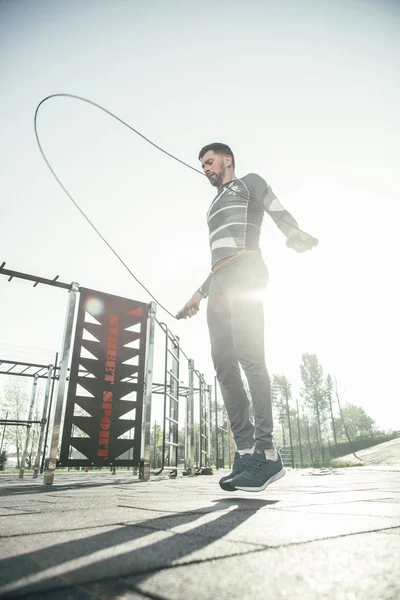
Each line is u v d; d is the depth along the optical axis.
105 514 1.28
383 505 1.55
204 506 1.53
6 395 25.03
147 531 0.94
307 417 40.03
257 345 2.06
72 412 3.95
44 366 7.21
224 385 2.26
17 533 0.91
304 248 2.22
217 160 2.62
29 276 4.05
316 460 30.73
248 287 2.15
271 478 2.00
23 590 0.51
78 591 0.51
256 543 0.80
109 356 4.32
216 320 2.31
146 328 4.72
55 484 3.69
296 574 0.59
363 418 50.75
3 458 22.58
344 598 0.49
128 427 4.26
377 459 18.67
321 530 0.96
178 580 0.56
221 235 2.34
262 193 2.34
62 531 0.94
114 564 0.64
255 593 0.51
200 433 8.03
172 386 6.33
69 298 4.25
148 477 4.33
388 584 0.55
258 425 2.05
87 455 3.94
